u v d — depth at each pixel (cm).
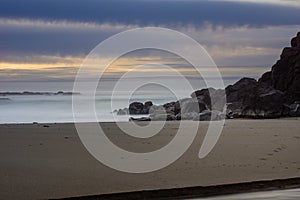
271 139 3069
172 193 1628
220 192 1688
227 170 2000
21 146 2525
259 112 5672
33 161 2084
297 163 2197
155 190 1625
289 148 2650
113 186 1669
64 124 3978
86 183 1702
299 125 4262
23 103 6012
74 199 1499
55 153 2312
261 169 2039
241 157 2322
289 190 1736
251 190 1731
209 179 1820
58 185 1653
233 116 5700
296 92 6788
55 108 5653
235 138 3114
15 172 1842
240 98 6138
